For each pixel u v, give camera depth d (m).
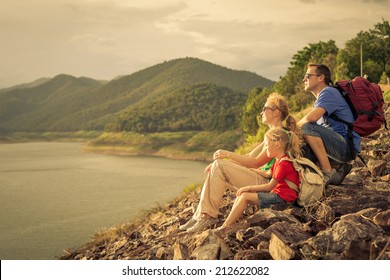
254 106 106.19
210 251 3.65
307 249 3.30
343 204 4.32
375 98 4.96
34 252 43.94
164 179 107.12
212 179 4.77
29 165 171.12
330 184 5.09
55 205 77.75
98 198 82.06
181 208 8.45
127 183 102.81
